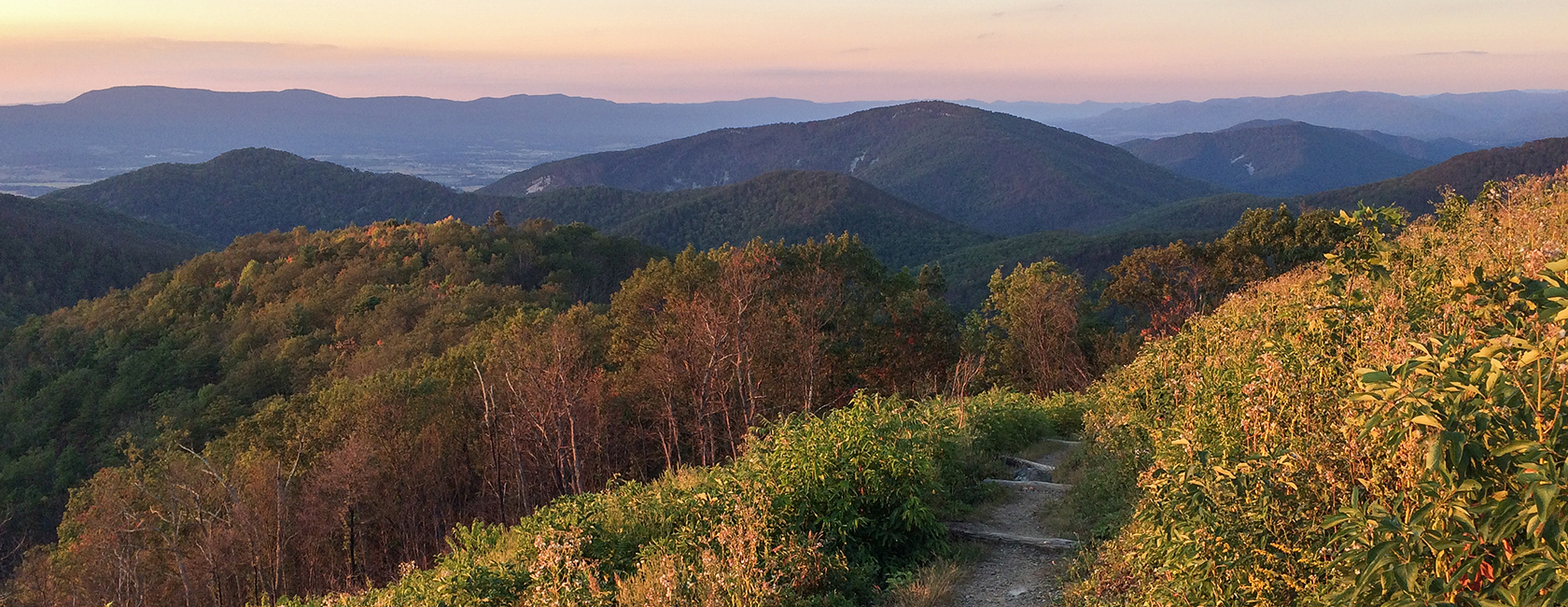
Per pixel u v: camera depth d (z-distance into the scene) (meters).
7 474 45.44
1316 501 3.73
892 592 6.24
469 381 34.06
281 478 28.80
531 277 89.75
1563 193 7.70
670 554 6.73
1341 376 4.65
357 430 29.42
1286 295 8.35
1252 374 5.73
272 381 50.06
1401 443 3.13
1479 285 3.29
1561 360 2.58
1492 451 2.59
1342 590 3.09
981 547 7.09
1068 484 8.98
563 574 6.85
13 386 62.06
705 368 30.45
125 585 27.94
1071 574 6.02
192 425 42.69
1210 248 33.97
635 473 34.34
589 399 31.95
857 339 38.44
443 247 87.56
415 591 9.07
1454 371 2.87
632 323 34.84
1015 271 38.12
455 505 34.47
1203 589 3.98
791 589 5.82
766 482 7.25
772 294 35.16
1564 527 2.34
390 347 47.59
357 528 30.08
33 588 30.58
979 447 10.31
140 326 70.56
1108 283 39.75
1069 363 35.53
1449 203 10.14
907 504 6.77
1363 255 5.80
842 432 7.30
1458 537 2.69
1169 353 9.36
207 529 26.86
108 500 28.72
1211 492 4.08
